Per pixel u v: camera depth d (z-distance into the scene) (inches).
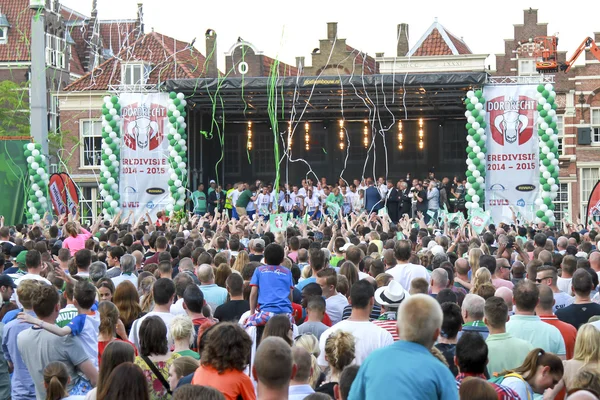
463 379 235.5
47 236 695.1
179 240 569.9
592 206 1010.7
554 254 478.0
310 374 264.8
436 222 1181.7
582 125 1605.6
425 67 1569.9
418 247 589.6
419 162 1512.1
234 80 1191.6
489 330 293.3
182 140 1191.6
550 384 249.4
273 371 206.7
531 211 1152.2
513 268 442.0
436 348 257.1
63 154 1625.2
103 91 1598.2
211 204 1349.7
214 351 235.1
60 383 256.2
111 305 298.4
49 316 295.6
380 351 208.2
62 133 1610.5
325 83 1186.6
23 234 704.4
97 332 307.0
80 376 297.3
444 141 1507.1
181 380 252.4
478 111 1146.7
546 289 319.0
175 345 282.7
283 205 1363.2
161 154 1205.1
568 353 311.4
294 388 240.8
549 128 1138.0
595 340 261.9
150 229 772.6
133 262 436.5
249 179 1546.5
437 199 1290.6
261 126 1540.4
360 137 1533.0
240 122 1525.6
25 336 296.4
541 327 304.0
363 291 291.7
